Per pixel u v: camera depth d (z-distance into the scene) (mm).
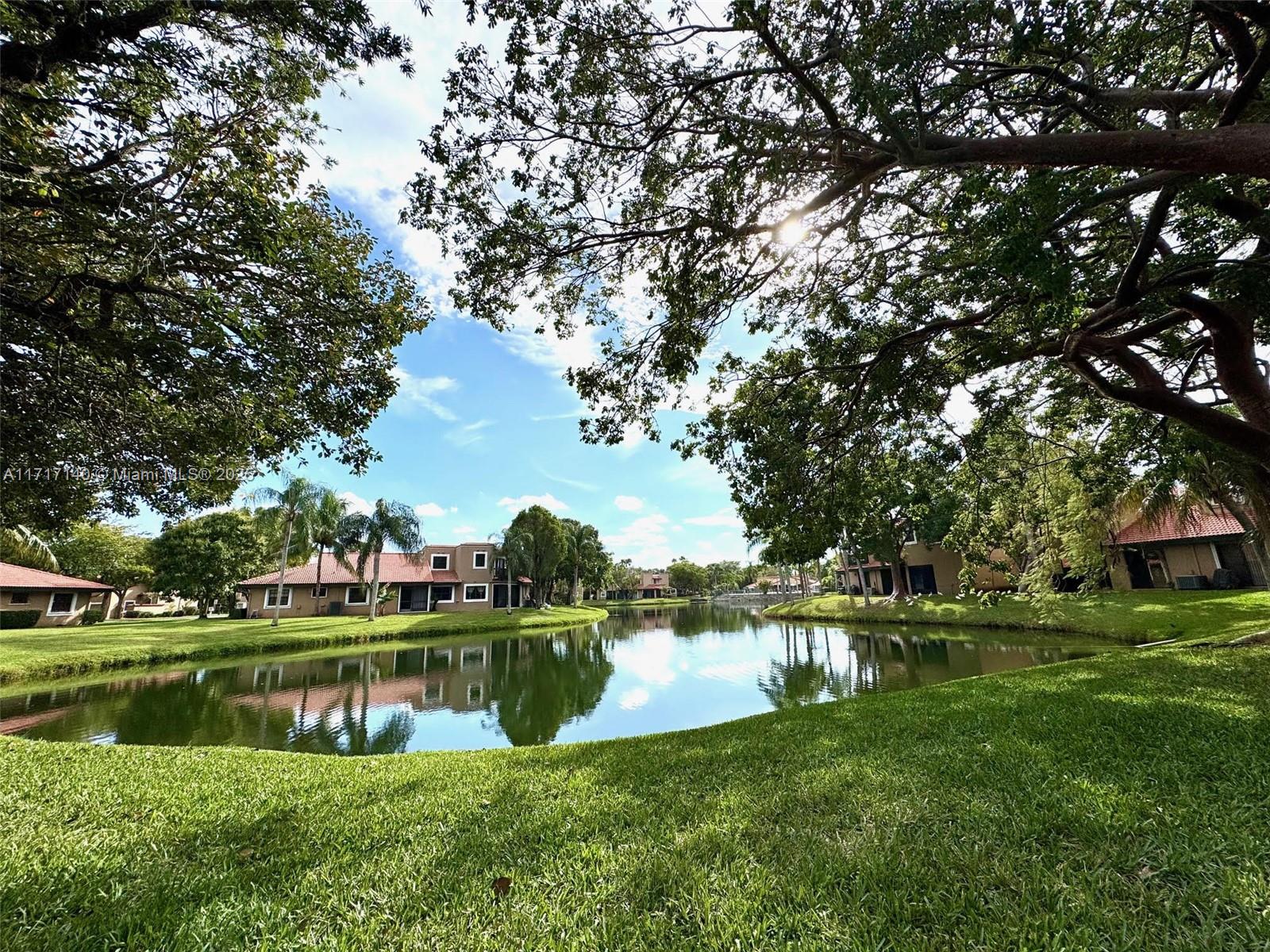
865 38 4078
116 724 10758
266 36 4824
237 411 5312
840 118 4891
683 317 6234
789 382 7914
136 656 18141
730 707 11758
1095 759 3990
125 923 2539
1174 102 4402
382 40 4906
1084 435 10266
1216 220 6383
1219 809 3039
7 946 2379
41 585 27469
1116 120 5152
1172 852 2654
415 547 30625
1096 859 2668
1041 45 4516
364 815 3887
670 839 3229
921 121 4211
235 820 3824
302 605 34062
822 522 7246
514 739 9516
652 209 5855
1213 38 5152
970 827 3064
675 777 4438
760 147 4566
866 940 2197
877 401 7406
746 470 7633
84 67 4250
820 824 3273
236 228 4598
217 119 4699
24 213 4238
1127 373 7344
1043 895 2422
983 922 2270
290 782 4773
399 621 30047
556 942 2309
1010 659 14844
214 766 5383
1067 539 16828
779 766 4535
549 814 3738
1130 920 2215
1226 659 7645
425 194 5398
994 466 10750
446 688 14453
